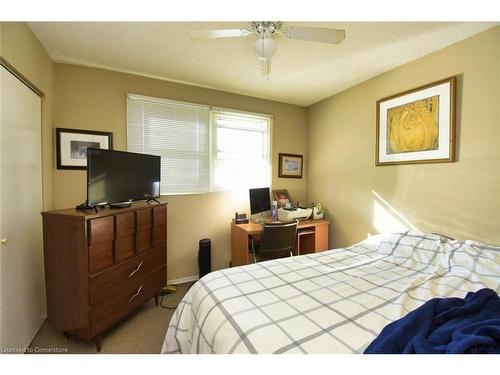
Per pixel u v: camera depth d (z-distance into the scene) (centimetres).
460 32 173
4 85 141
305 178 358
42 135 194
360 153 271
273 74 247
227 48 199
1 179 138
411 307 114
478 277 136
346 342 91
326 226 300
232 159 306
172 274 270
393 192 235
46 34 177
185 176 275
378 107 246
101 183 172
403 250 186
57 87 215
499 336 80
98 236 159
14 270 151
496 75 165
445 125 191
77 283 155
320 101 329
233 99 300
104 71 234
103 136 232
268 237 235
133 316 206
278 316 106
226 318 107
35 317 177
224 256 299
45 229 163
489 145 169
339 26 168
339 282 142
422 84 209
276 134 332
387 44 191
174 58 215
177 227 271
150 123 255
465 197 181
